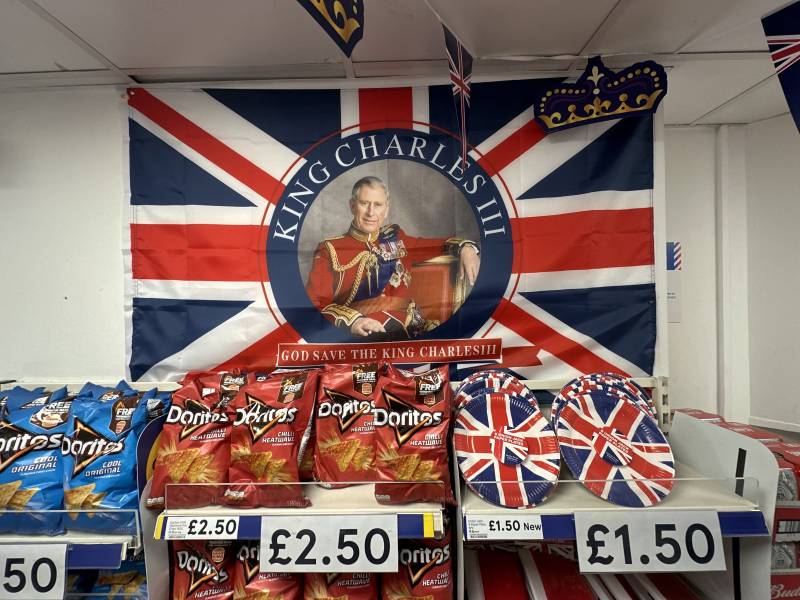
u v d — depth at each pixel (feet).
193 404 3.98
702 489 3.85
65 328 5.29
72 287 5.27
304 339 5.11
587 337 5.05
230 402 4.03
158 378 5.12
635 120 4.96
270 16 3.99
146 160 5.10
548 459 3.82
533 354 5.08
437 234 5.12
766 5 3.89
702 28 4.27
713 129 6.19
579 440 3.97
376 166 5.14
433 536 3.43
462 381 4.88
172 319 5.10
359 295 5.12
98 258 5.25
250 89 5.11
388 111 5.12
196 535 3.46
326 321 5.12
